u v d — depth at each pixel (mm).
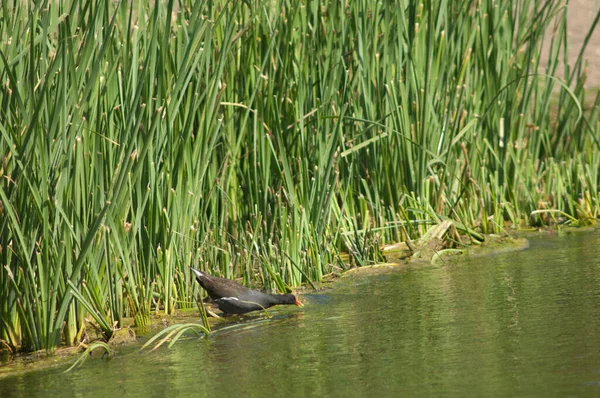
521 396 7211
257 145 12984
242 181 13188
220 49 11703
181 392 8031
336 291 12070
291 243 12641
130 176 10242
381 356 8688
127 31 10812
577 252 13203
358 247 13531
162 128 10922
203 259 12367
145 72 9969
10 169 9555
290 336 9820
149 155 10750
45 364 9305
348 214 13828
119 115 10977
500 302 10539
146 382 8430
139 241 10977
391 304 10984
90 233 9516
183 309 11375
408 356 8609
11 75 9094
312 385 7945
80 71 9688
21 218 9531
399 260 13617
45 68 9500
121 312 10562
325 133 13234
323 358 8797
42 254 9531
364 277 12789
